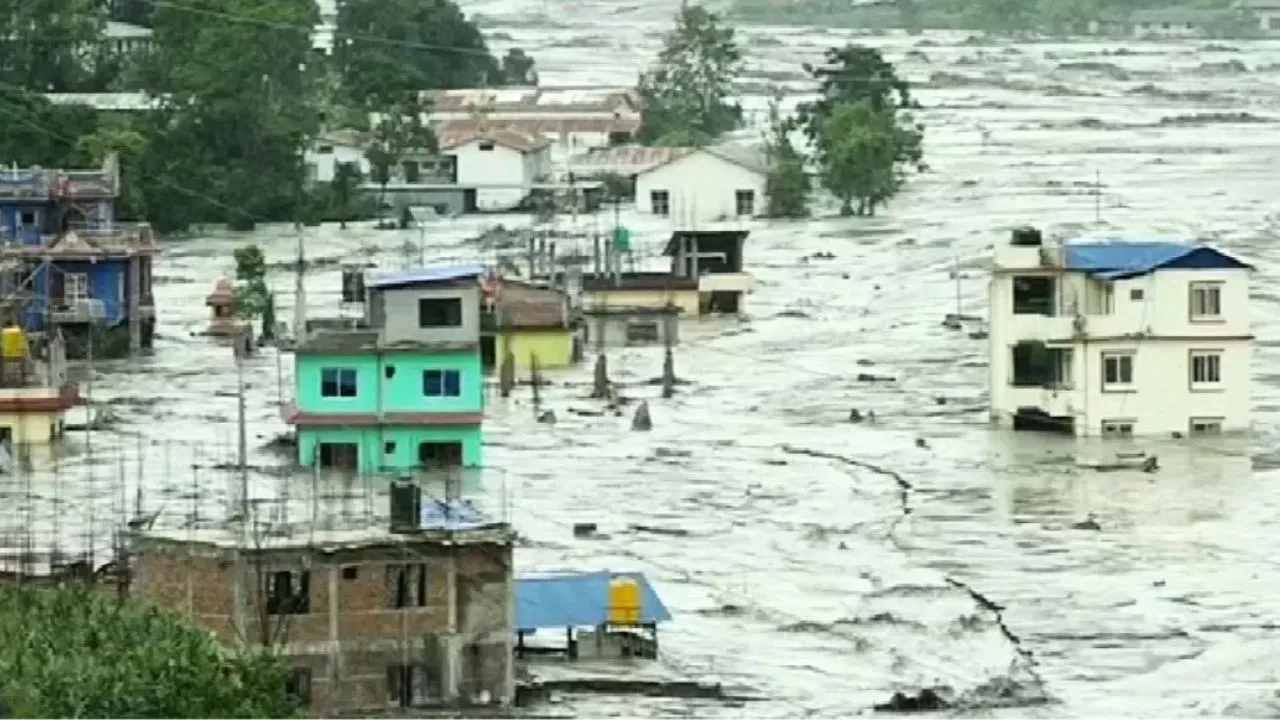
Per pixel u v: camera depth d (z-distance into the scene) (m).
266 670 130.38
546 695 152.88
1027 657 165.50
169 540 148.50
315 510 159.75
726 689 156.00
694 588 180.75
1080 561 191.12
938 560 191.12
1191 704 154.38
